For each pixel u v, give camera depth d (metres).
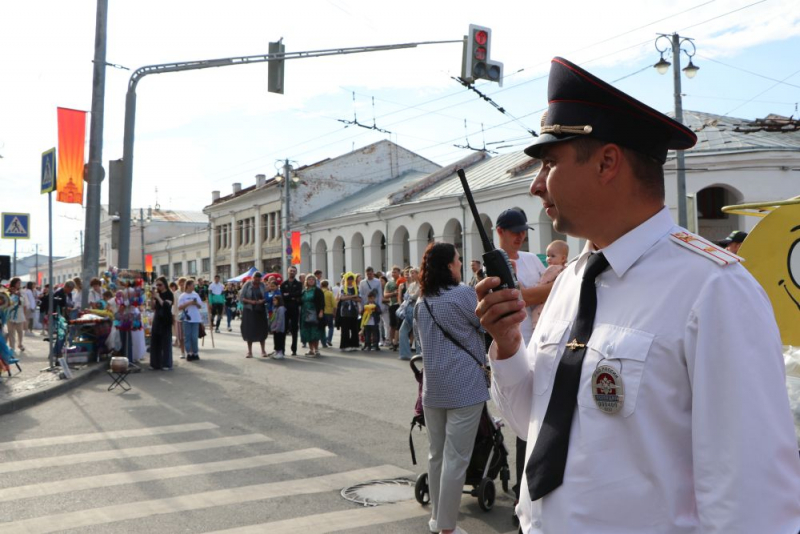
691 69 17.73
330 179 44.59
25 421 7.84
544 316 1.58
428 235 30.88
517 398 1.58
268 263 45.84
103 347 12.82
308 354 14.59
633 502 1.24
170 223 73.19
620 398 1.26
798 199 2.80
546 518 1.34
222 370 12.21
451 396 4.02
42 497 5.05
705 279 1.23
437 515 4.09
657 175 1.40
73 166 13.43
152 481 5.44
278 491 5.17
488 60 12.17
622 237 1.37
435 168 48.06
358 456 6.17
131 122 13.39
